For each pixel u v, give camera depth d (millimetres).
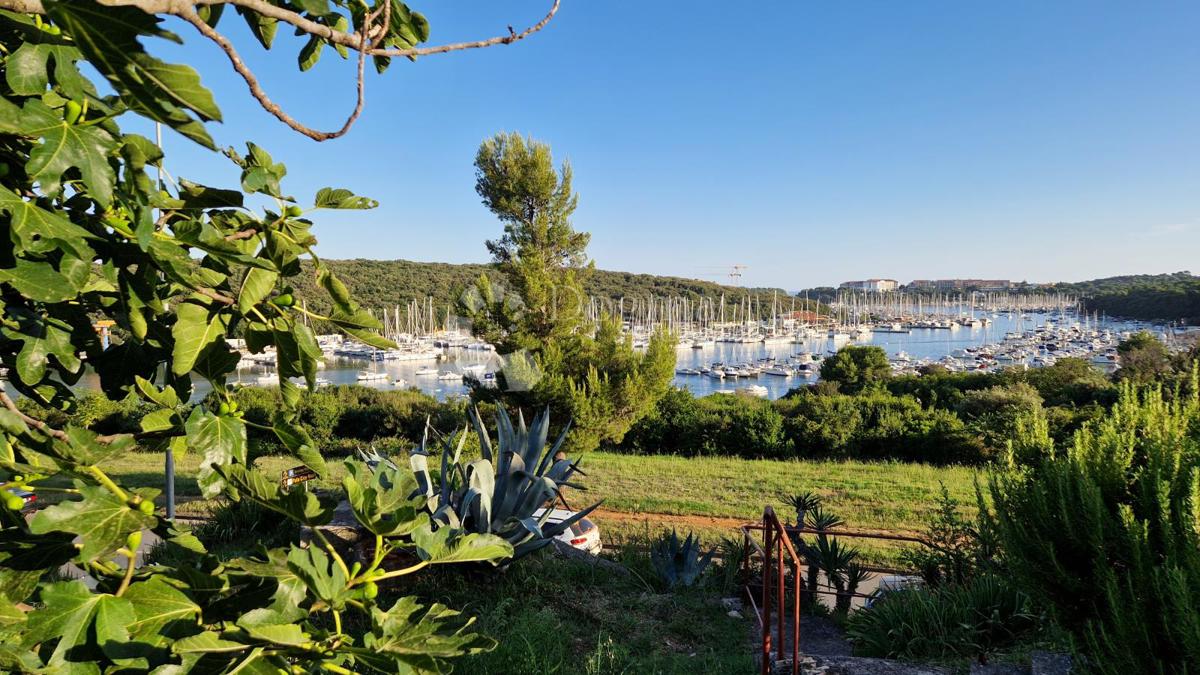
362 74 1160
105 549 1057
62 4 717
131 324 1294
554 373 19203
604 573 7965
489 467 7219
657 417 24891
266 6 1007
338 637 1204
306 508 1205
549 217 21719
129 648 1049
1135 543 3506
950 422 23000
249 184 1254
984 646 5262
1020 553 4211
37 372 1241
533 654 4957
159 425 1271
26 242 1002
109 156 1086
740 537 10953
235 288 1337
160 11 841
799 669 4871
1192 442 3941
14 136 1156
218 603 1188
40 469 1145
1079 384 33250
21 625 1062
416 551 1322
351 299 1439
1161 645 3393
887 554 9859
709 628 6660
